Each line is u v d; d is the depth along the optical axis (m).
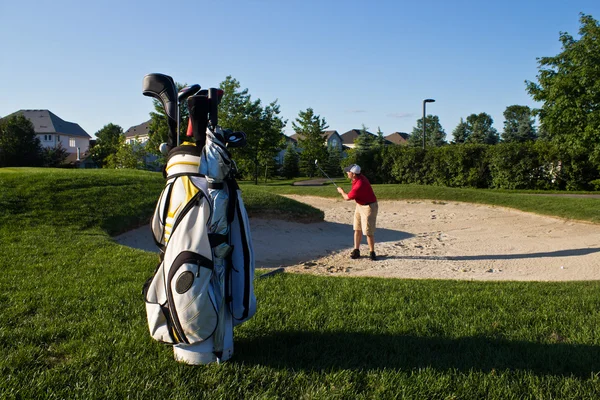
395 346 3.71
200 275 2.95
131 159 38.59
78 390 2.87
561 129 18.39
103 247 7.61
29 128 53.62
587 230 11.92
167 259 3.01
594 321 4.47
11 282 5.31
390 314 4.57
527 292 5.69
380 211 15.70
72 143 84.81
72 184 11.36
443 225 13.19
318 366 3.31
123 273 5.95
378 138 52.62
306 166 54.50
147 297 3.13
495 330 4.19
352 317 4.43
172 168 3.22
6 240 7.75
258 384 3.05
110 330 3.87
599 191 25.36
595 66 16.84
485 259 9.07
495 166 27.67
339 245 10.68
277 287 5.57
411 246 10.50
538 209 14.40
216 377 3.03
